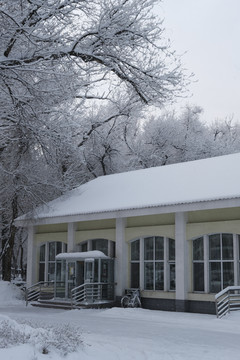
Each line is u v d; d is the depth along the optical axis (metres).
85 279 26.62
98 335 14.34
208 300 22.38
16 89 17.36
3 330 10.18
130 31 16.50
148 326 17.20
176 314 22.06
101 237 28.12
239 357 11.13
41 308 27.41
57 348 9.83
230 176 23.88
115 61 16.75
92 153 45.41
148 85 17.38
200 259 23.41
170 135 51.03
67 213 28.91
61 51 15.43
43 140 23.00
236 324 17.86
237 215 21.97
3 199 35.34
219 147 50.84
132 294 25.55
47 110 20.25
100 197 29.59
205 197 21.94
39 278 32.53
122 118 47.06
